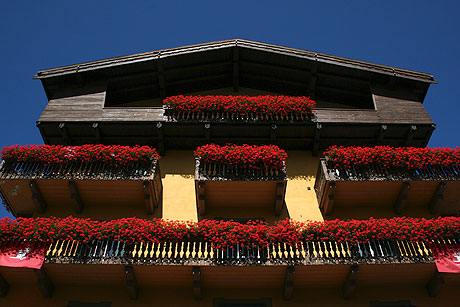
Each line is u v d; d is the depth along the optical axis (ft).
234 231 50.93
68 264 50.21
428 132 65.72
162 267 50.34
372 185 59.52
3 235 51.29
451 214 61.16
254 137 66.44
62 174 58.29
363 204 61.31
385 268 51.72
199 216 59.77
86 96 67.00
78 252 50.52
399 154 59.88
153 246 51.49
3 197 59.36
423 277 53.31
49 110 65.05
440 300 53.16
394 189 60.13
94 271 51.37
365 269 51.67
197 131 65.72
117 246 50.67
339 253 51.57
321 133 66.64
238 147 59.72
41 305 51.72
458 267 50.83
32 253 50.67
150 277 51.80
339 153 60.23
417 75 68.13
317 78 72.28
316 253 50.96
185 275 51.57
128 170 58.80
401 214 60.80
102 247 50.70
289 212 60.39
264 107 65.05
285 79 74.59
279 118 65.26
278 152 58.95
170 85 74.28
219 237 50.78
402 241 52.34
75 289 53.01
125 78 70.38
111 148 59.57
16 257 50.42
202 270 50.72
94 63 68.13
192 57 71.31
